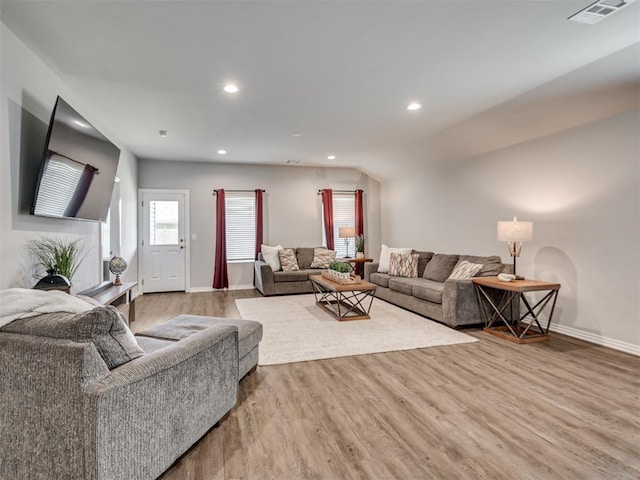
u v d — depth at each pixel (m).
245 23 2.35
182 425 1.68
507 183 4.65
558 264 3.94
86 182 3.17
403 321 4.36
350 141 5.45
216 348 1.95
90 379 1.28
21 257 2.50
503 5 2.19
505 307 3.91
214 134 5.00
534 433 1.96
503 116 4.11
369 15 2.28
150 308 5.32
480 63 2.96
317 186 7.61
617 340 3.37
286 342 3.57
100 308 1.42
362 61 2.90
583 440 1.89
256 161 6.93
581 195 3.70
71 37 2.48
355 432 1.99
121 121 4.38
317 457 1.76
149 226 6.63
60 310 1.54
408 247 6.97
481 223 5.11
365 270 6.45
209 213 6.96
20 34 2.44
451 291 4.01
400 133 5.01
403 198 7.12
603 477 1.61
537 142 4.22
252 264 7.22
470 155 5.26
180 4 2.14
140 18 2.27
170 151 6.01
